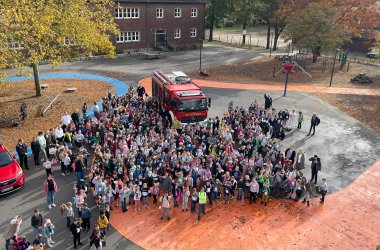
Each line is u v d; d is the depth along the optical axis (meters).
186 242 15.18
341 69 46.62
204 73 42.16
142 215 17.02
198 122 24.58
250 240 15.46
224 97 34.69
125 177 19.22
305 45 46.00
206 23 84.94
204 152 21.11
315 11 45.16
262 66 47.31
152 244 14.98
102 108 28.34
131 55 52.25
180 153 19.78
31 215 16.47
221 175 18.42
